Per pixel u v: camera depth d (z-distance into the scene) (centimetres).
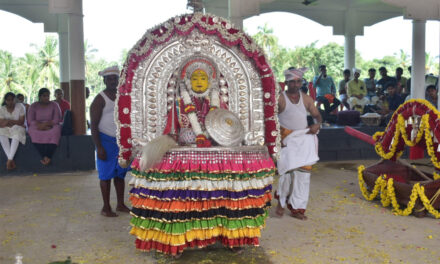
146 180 429
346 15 1692
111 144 600
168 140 428
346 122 1133
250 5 987
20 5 1503
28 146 926
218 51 459
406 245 486
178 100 452
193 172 420
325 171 933
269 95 461
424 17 1013
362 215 605
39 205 666
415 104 636
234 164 428
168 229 418
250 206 431
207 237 425
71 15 934
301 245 487
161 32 445
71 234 529
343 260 443
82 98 955
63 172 941
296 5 1661
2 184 825
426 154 1085
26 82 7056
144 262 441
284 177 593
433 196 589
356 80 1356
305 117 596
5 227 558
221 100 463
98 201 690
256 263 436
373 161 1052
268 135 464
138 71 450
